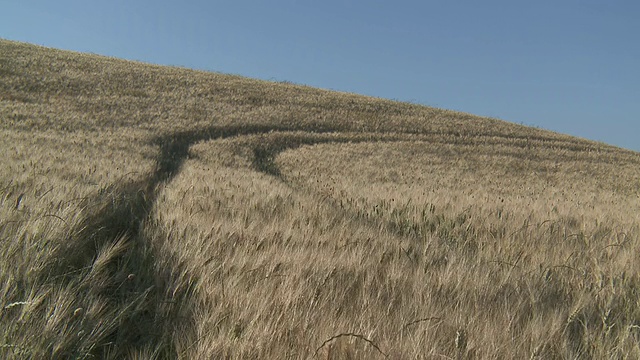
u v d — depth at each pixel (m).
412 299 3.45
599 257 4.85
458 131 46.50
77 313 2.85
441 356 2.61
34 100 35.19
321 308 3.15
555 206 9.45
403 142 38.03
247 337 2.63
